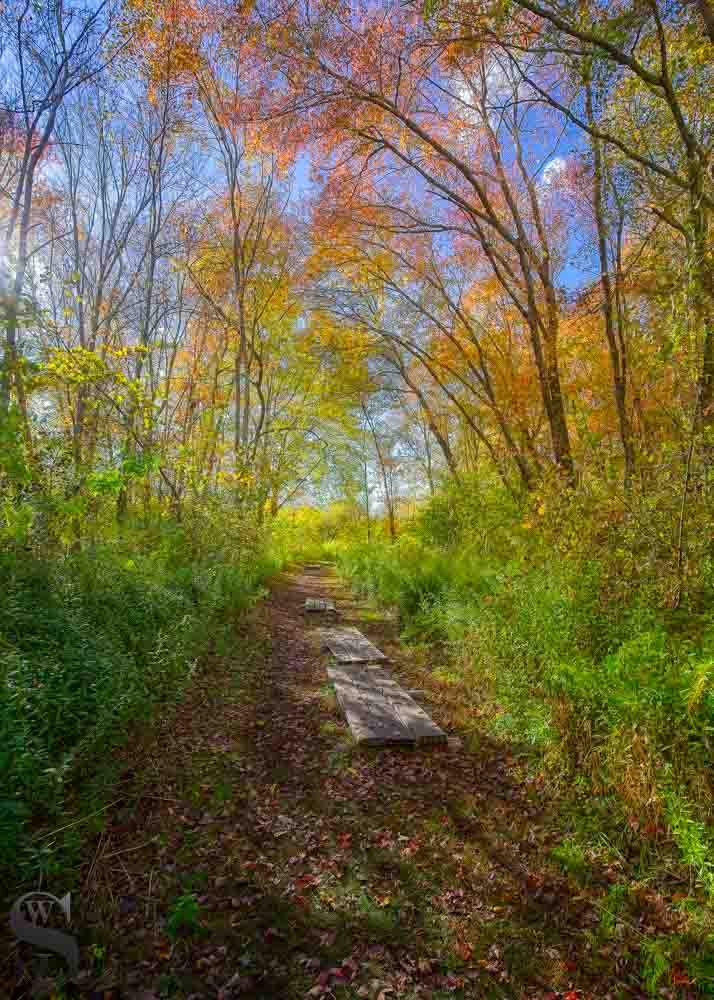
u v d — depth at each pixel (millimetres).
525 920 2582
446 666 6512
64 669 3381
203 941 2408
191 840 3090
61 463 5359
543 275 9664
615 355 8242
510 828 3303
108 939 2344
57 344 6332
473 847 3137
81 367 6176
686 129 5273
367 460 27703
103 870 2734
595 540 5195
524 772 3904
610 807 3268
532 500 7328
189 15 8750
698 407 4117
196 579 7172
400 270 14297
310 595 14703
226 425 14617
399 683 6117
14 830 2318
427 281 13531
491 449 11680
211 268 16312
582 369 11297
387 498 27453
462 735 4656
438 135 11258
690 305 4031
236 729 4742
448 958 2371
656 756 3080
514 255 12281
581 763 3652
